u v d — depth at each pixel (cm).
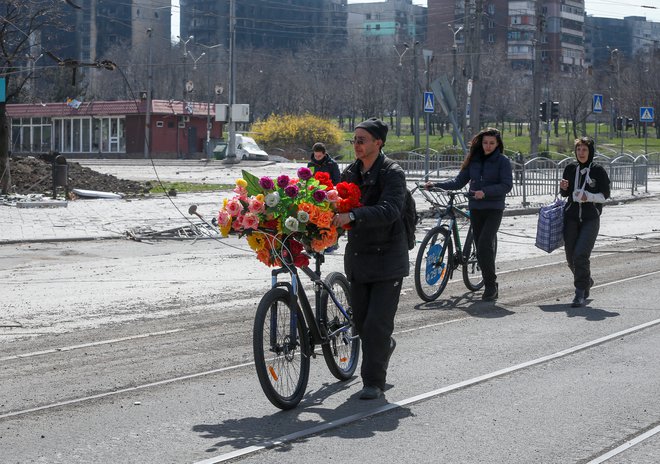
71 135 7131
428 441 584
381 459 548
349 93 11456
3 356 837
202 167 5334
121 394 704
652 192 3453
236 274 1375
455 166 3834
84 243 1822
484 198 1125
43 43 4478
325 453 560
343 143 8338
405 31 18900
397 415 646
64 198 2792
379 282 682
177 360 820
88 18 11931
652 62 11038
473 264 1208
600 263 1521
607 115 12431
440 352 849
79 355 840
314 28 15888
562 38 15850
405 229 688
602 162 3288
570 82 11325
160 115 6750
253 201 650
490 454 557
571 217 1116
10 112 7294
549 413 647
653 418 634
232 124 5812
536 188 3025
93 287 1248
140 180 3900
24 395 701
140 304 1113
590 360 815
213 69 11725
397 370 781
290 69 11862
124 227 2036
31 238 1839
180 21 15125
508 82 10994
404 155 4119
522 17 15212
